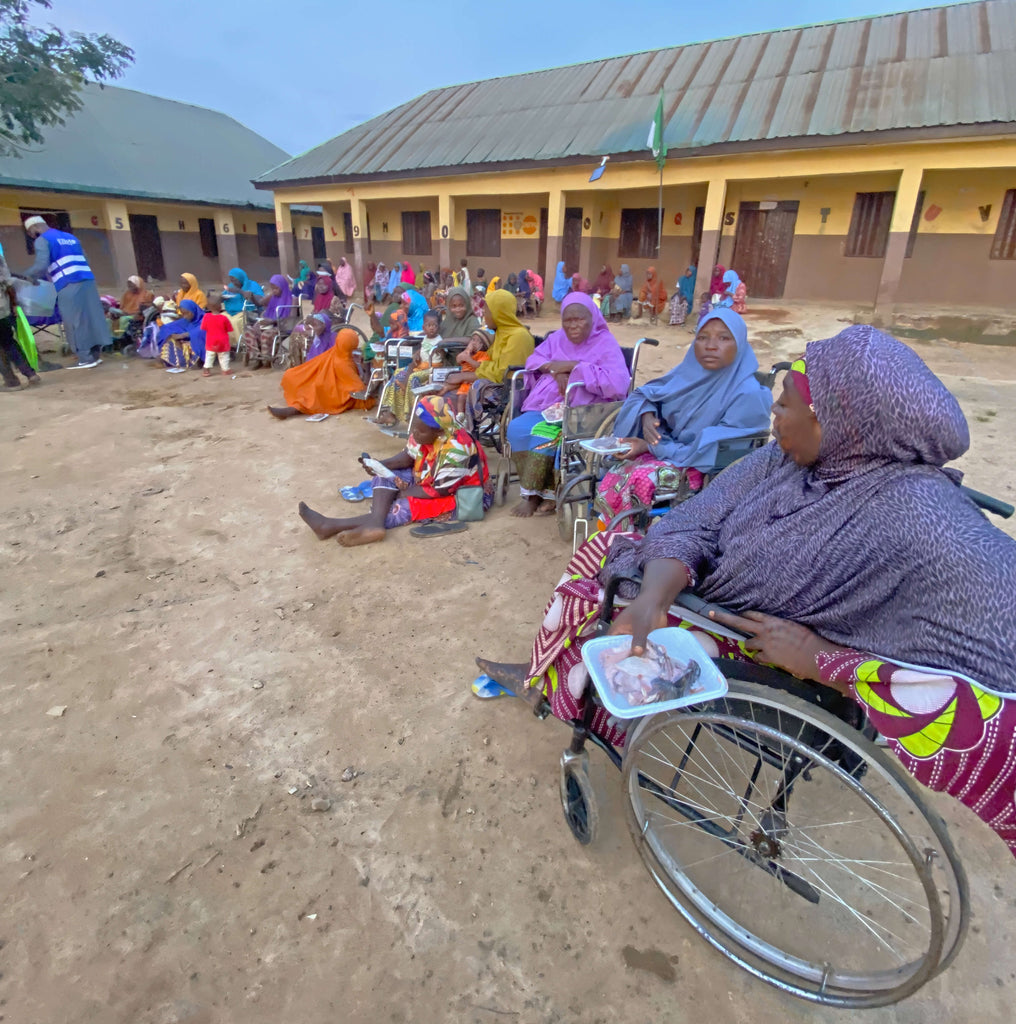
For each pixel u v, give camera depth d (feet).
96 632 10.62
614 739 6.72
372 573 12.46
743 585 5.72
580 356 14.75
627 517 9.89
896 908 6.17
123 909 6.36
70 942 6.06
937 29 44.39
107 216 66.95
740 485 6.27
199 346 30.09
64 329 30.63
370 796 7.66
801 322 39.93
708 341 11.15
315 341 24.07
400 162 57.36
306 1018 5.53
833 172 39.70
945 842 4.43
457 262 63.72
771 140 39.78
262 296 32.17
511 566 12.73
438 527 14.12
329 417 22.40
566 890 6.63
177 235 74.13
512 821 7.37
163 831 7.18
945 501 4.73
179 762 8.09
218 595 11.72
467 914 6.38
